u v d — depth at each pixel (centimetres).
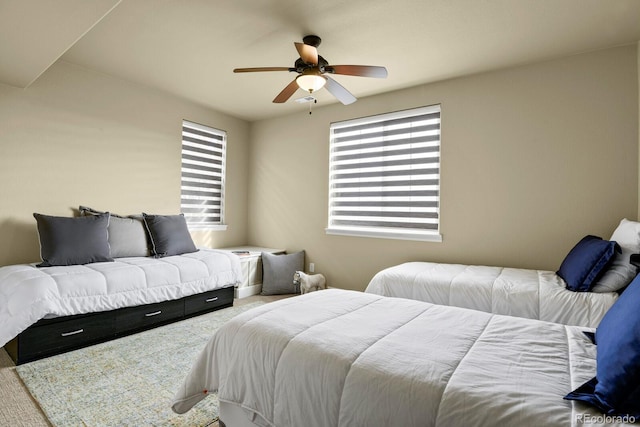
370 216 420
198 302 351
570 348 134
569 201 298
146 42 287
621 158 277
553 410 92
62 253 285
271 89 394
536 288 240
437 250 365
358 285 421
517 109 321
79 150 338
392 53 301
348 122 431
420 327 155
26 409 186
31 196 310
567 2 223
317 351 130
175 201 423
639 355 91
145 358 251
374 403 111
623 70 278
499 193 330
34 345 241
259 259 450
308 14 243
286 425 129
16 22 204
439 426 99
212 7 236
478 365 118
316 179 460
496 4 227
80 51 305
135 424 175
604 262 224
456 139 354
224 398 150
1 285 244
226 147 492
